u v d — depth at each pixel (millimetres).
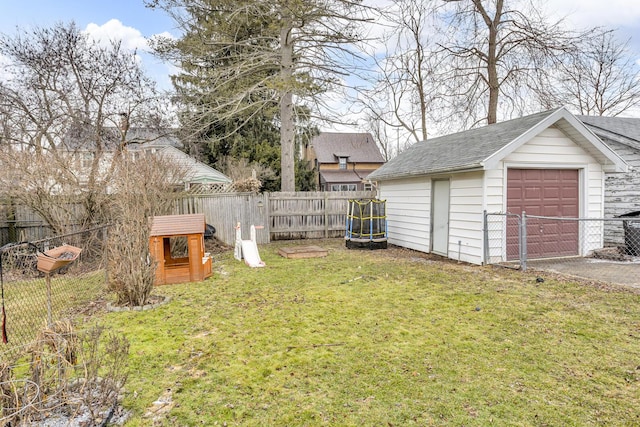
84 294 5848
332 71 13008
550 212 8125
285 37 12664
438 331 3988
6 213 8891
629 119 11898
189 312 4816
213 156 19453
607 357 3289
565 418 2422
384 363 3254
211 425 2422
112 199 8195
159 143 15039
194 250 6551
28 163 7711
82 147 9797
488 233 7582
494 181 7570
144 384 2947
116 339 2932
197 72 14336
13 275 6570
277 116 19656
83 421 2357
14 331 4234
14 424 2188
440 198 9109
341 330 4074
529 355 3363
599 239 8523
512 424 2369
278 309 4871
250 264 7965
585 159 8219
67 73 9953
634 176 9523
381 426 2377
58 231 8023
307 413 2533
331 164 30156
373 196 13102
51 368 2639
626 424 2348
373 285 6090
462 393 2744
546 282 5988
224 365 3270
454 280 6352
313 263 8250
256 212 11875
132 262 5066
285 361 3330
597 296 5137
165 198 9031
